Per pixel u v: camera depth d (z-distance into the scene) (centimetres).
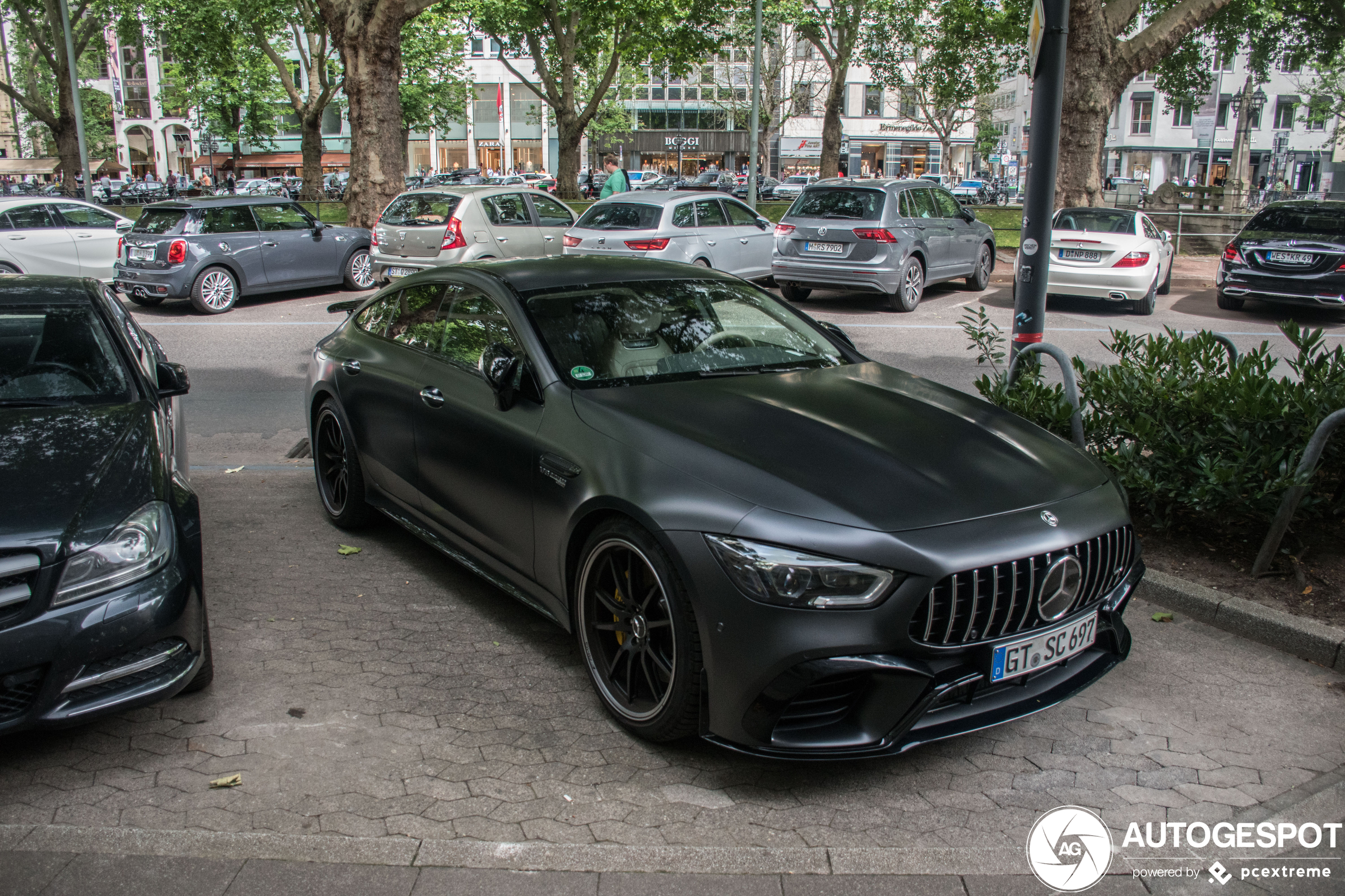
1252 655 382
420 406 424
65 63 3266
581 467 329
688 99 6969
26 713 283
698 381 377
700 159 7150
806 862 254
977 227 1527
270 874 248
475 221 1353
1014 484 308
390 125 1845
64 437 340
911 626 272
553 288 413
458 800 283
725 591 276
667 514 290
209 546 493
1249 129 4081
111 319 427
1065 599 292
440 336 440
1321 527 480
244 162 7069
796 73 6344
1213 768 306
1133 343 536
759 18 2519
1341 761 310
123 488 315
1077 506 307
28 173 5700
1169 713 339
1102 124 1856
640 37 3167
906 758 312
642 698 321
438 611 419
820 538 272
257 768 298
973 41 3372
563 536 336
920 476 303
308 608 419
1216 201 2906
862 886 247
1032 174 540
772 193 4797
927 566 269
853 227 1294
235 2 3312
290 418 788
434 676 360
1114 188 4525
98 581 292
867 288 1312
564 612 348
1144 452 496
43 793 285
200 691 346
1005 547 280
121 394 382
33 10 3497
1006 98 6931
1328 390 450
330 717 329
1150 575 430
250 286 1392
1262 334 1181
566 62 3200
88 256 1533
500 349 369
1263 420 447
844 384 384
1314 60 4084
